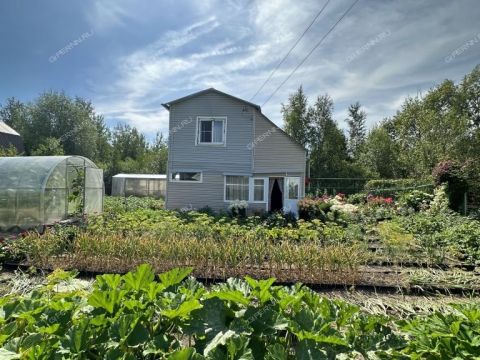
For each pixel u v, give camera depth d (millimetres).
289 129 32719
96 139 32812
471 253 7426
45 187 9594
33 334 1832
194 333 1913
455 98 25453
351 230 9242
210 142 15523
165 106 15766
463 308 2270
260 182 15430
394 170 31109
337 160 30344
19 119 31531
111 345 1751
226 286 2406
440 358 1819
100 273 6258
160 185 27547
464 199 13500
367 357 1935
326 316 2084
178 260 6297
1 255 6605
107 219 10453
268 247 6469
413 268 6820
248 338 1824
